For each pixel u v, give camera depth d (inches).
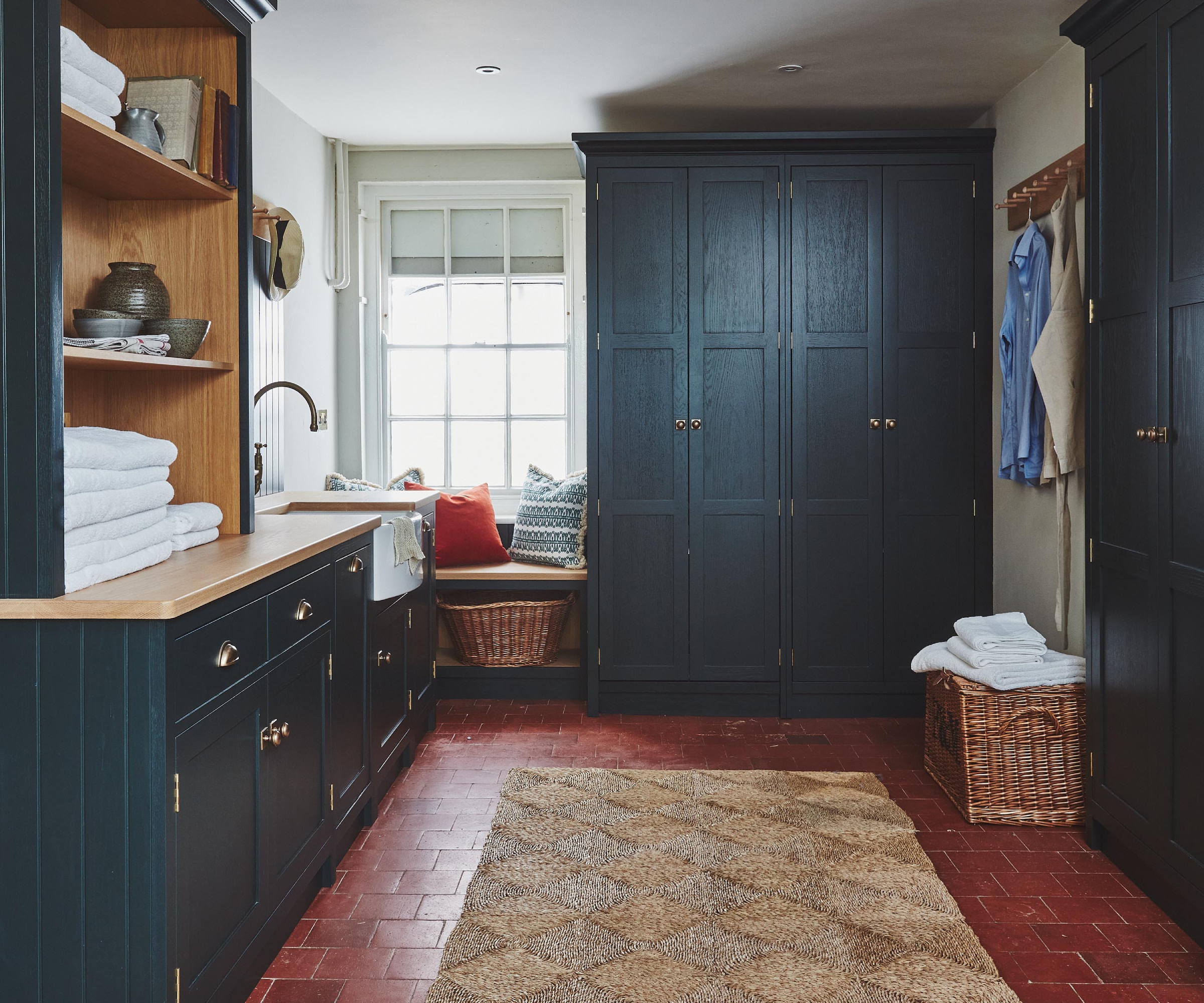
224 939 73.3
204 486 102.5
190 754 67.1
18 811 64.3
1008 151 153.3
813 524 160.4
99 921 64.0
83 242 98.0
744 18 125.0
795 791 125.3
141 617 62.3
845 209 158.1
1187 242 88.0
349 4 120.6
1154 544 94.1
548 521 174.7
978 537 160.2
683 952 85.4
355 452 192.9
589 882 99.3
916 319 158.7
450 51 136.9
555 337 195.3
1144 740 96.7
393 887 100.2
